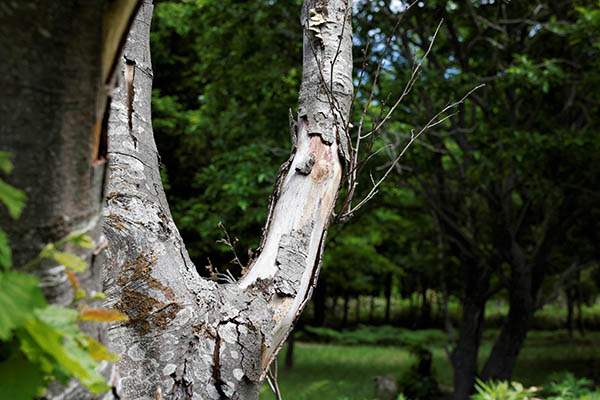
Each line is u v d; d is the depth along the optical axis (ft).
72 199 2.44
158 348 4.31
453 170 29.63
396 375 37.91
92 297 2.46
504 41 22.27
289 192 5.18
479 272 29.43
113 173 4.64
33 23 2.18
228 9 22.79
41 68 2.23
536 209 27.40
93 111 2.48
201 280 4.75
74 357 2.12
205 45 24.80
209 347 4.45
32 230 2.29
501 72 21.30
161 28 31.37
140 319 4.32
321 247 5.13
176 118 31.32
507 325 27.14
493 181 25.30
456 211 28.63
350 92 5.74
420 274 67.67
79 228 2.48
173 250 4.72
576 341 66.95
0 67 2.12
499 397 9.46
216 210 24.99
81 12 2.32
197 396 4.31
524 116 25.34
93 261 2.66
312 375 38.47
